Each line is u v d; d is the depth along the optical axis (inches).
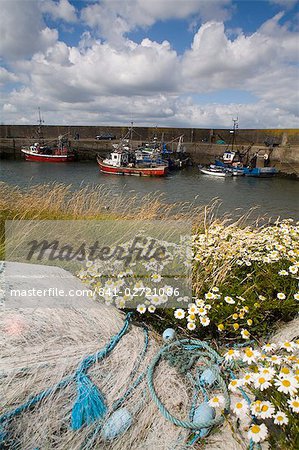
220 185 1352.1
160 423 78.7
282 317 119.2
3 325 93.9
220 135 2427.4
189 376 92.4
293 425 66.2
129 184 1254.3
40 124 2519.7
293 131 2106.3
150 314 116.7
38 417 74.0
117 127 2568.9
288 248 153.3
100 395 80.1
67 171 1571.1
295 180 1637.6
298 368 72.6
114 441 74.6
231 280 135.6
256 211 883.4
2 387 76.3
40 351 87.2
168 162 1838.1
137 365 90.2
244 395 83.6
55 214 276.4
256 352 78.7
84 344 92.9
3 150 2255.2
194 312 106.7
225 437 76.5
